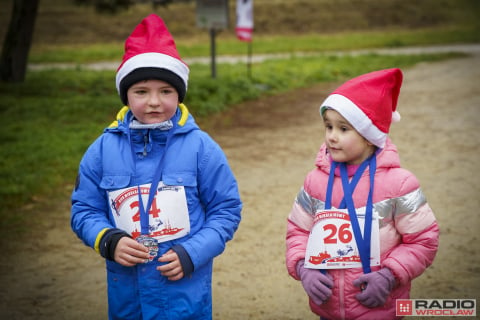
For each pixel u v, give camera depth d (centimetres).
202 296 225
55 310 371
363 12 3362
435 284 379
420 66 1783
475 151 757
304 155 785
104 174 221
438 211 528
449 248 440
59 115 1050
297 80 1548
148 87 216
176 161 220
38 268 440
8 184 639
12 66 1395
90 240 215
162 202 214
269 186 643
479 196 569
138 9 3153
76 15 3038
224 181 228
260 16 3206
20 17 1385
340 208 215
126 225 214
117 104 1152
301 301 372
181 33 2950
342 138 213
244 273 418
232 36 2936
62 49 2547
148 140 221
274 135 923
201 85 1283
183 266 210
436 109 1078
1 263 449
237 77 1459
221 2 1406
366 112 210
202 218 228
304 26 3152
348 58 1997
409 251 210
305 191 229
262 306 365
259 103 1234
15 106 1119
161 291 216
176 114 229
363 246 209
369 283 206
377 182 213
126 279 220
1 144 832
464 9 3556
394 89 225
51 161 740
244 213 554
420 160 722
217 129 976
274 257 447
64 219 552
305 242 229
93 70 1761
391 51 2339
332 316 220
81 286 407
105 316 362
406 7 3456
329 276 215
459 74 1555
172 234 214
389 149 221
